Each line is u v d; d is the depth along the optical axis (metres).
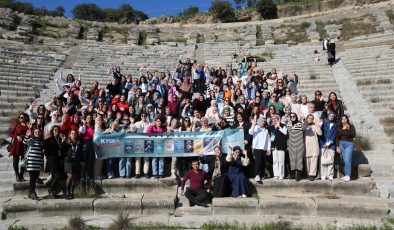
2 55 26.62
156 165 13.05
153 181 12.55
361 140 14.87
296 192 12.13
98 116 13.43
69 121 12.79
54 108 15.49
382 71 21.95
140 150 13.01
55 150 11.94
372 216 10.56
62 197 11.99
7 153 14.80
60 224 10.51
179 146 13.04
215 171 12.13
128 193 12.47
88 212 11.24
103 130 13.51
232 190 11.77
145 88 18.36
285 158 12.98
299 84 22.03
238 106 15.36
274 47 34.75
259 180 12.21
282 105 14.98
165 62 30.05
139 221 10.57
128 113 15.09
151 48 35.34
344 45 31.22
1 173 13.27
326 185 12.04
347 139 12.47
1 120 16.98
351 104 18.69
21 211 11.12
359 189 11.86
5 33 33.41
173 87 17.98
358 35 35.31
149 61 30.03
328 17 44.28
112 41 37.84
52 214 11.18
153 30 40.56
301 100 14.83
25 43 32.50
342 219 10.53
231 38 39.78
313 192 12.09
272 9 53.72
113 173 13.11
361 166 12.81
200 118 14.34
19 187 12.27
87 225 10.43
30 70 24.62
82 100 16.56
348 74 22.95
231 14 55.59
